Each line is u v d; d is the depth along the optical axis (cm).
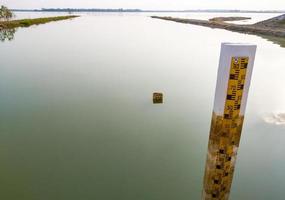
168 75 1723
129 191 637
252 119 1004
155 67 1961
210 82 1567
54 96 1320
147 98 1285
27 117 1068
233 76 326
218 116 353
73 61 2194
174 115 1079
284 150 795
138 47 2964
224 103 342
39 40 3581
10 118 1055
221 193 404
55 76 1711
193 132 930
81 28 5703
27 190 641
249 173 695
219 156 376
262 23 6906
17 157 782
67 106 1187
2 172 709
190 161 763
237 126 356
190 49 2833
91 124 1003
